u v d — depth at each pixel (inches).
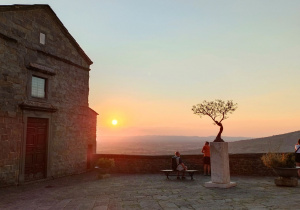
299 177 436.8
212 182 382.3
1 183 435.8
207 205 264.1
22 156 475.5
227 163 384.8
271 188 354.0
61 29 587.5
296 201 264.8
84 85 663.1
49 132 541.3
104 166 542.6
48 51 548.1
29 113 494.6
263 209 238.4
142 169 608.4
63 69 590.6
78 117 634.2
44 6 535.8
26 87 492.7
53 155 550.3
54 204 302.5
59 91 574.9
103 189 401.7
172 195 326.6
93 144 717.3
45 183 490.6
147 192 356.2
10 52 462.6
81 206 276.7
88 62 679.1
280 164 371.6
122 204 282.0
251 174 516.4
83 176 581.0
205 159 537.0
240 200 282.0
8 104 454.0
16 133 467.2
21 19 489.1
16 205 306.3
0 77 441.1
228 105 397.7
